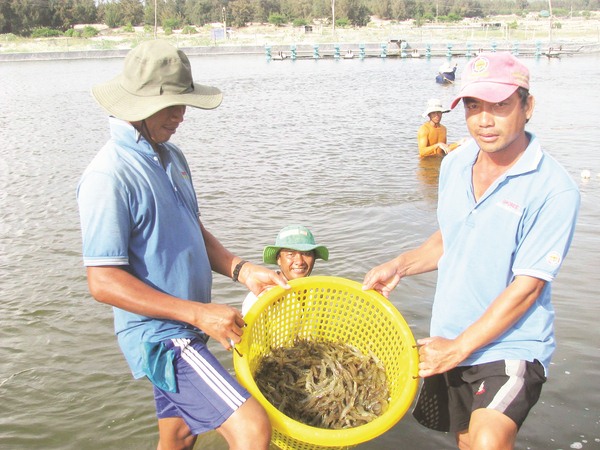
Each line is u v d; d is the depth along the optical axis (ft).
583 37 223.51
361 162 38.29
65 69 133.80
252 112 64.34
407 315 18.01
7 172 37.60
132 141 10.02
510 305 9.53
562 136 45.32
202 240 11.03
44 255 23.70
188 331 10.39
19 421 14.07
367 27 324.80
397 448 12.87
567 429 13.10
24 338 17.60
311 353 11.91
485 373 10.09
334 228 25.62
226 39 239.91
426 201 29.19
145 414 14.33
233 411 9.63
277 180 34.17
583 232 24.32
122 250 9.64
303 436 9.45
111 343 17.37
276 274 11.63
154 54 9.77
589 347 16.08
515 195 9.76
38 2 286.46
